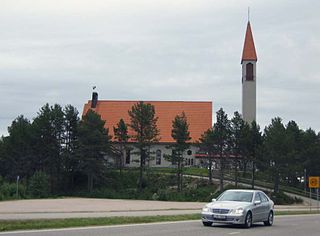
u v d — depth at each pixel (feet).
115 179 305.53
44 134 313.32
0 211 117.91
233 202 84.69
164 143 351.87
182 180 299.17
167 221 93.45
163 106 371.15
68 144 314.96
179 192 274.57
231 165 311.68
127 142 313.53
